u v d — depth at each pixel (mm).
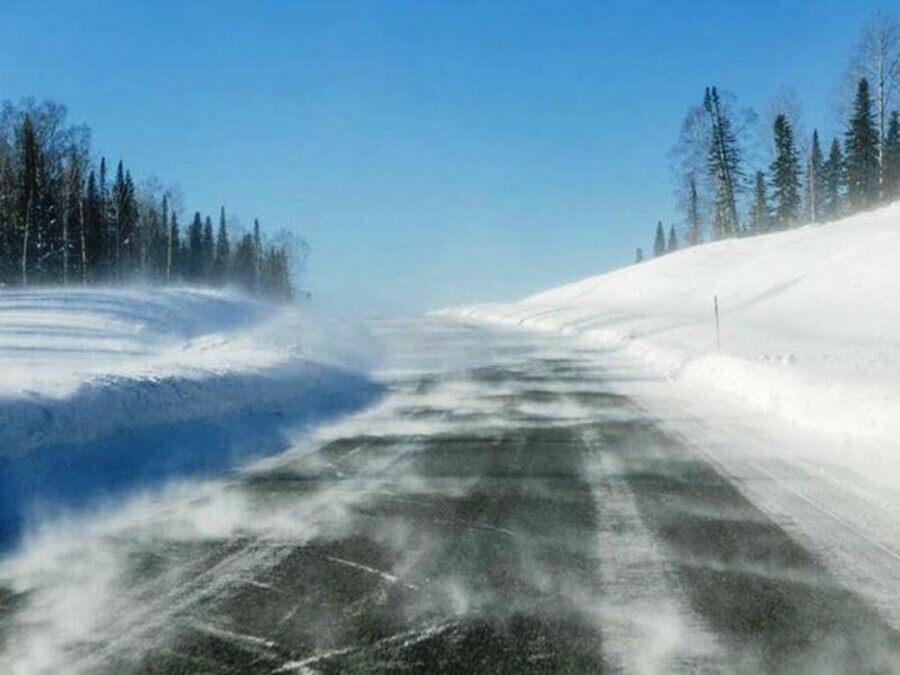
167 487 7352
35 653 3957
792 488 7223
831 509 6496
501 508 6691
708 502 6809
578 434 10273
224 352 15555
